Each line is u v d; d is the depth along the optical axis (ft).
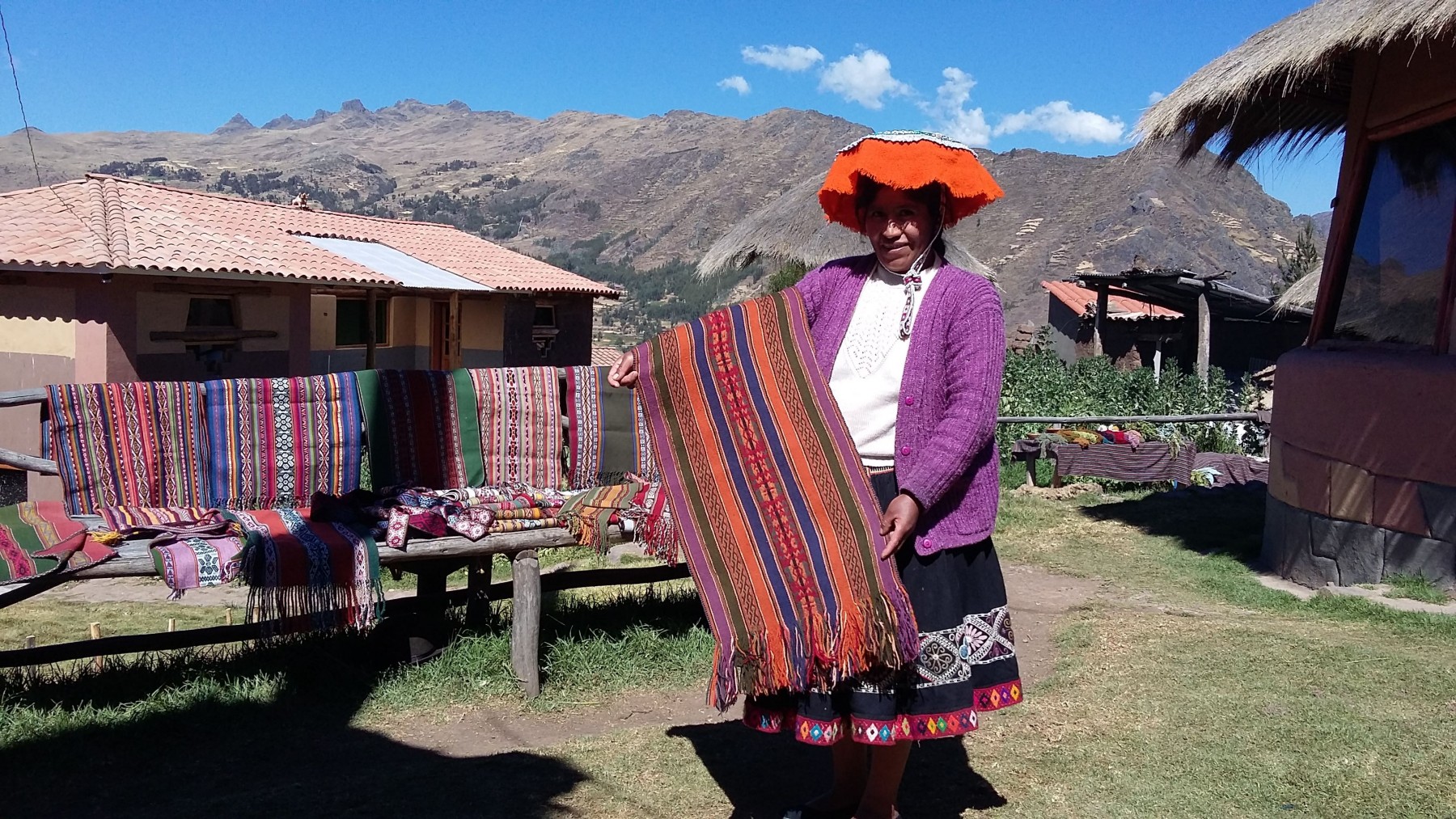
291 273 58.29
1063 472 39.55
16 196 58.95
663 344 10.05
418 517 15.90
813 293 10.47
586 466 19.11
